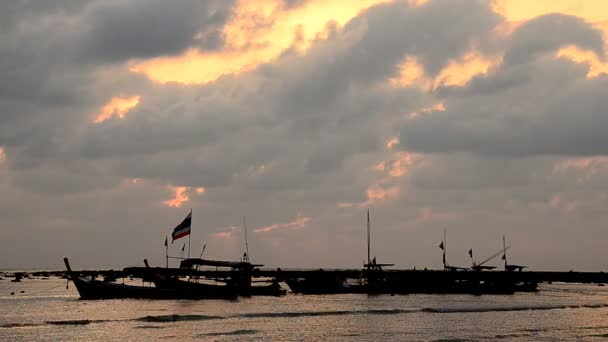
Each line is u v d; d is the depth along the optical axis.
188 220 100.69
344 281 146.25
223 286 105.06
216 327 69.06
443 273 155.88
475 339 62.03
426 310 90.25
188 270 110.69
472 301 112.06
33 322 72.25
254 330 66.75
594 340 62.25
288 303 102.38
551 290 162.75
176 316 78.00
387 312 86.94
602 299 122.00
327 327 70.06
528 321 77.81
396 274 147.12
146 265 105.12
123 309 88.00
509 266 160.25
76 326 69.31
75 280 102.56
